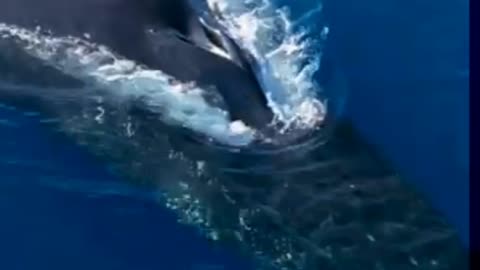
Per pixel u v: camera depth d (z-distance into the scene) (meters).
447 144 19.97
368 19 22.16
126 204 18.64
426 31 22.06
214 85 18.72
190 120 18.97
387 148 19.83
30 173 19.03
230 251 17.86
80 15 19.50
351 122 19.41
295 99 19.47
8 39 19.89
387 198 17.84
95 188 18.83
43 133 19.56
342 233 17.41
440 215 17.72
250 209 17.98
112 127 19.30
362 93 20.58
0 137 19.45
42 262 17.97
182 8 19.11
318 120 19.08
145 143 19.02
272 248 17.61
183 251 18.00
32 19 19.77
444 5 22.62
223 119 18.75
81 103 19.56
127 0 19.22
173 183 18.62
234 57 18.83
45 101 19.75
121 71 19.36
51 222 18.47
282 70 20.12
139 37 19.14
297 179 18.14
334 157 18.44
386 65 21.25
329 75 20.59
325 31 21.66
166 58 18.98
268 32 21.02
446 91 20.86
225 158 18.55
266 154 18.48
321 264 17.20
